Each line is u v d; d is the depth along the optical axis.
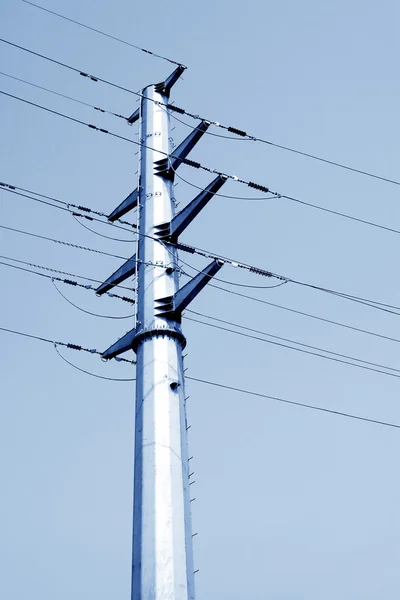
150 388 14.77
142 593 12.20
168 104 21.97
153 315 16.05
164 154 19.39
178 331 15.84
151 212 18.55
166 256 17.30
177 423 14.40
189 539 13.18
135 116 22.77
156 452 13.82
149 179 19.47
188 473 14.28
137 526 13.14
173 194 19.34
